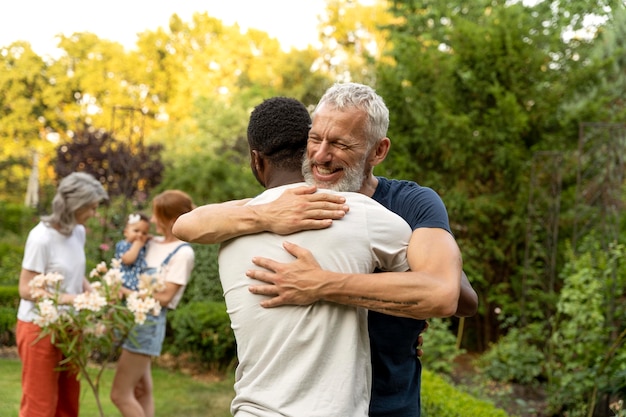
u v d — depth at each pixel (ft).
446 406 14.67
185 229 5.97
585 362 17.93
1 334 23.22
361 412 5.57
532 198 25.49
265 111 6.36
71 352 12.26
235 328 5.85
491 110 26.53
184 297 26.21
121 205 28.66
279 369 5.54
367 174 6.29
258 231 5.81
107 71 83.35
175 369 22.35
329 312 5.53
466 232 27.71
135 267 14.21
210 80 81.76
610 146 21.98
